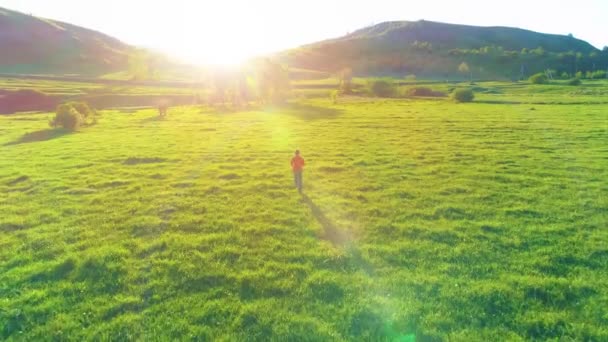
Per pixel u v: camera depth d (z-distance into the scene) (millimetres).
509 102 75938
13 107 83500
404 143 33281
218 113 66125
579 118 45844
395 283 10781
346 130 41781
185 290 10547
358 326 8992
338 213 16531
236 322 9133
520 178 21609
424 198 18469
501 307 9609
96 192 19875
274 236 14156
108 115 64062
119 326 9031
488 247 12953
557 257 12102
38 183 21719
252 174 23297
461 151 29406
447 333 8688
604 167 23328
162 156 28781
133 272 11461
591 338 8438
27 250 13086
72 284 10875
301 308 9703
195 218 15898
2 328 8969
